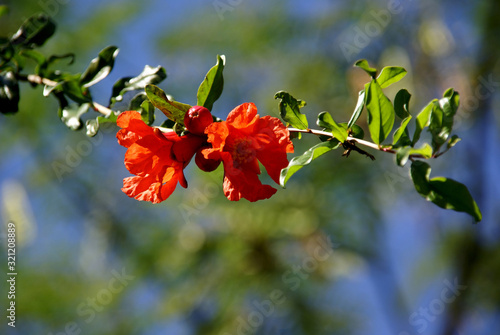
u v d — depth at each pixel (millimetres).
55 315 6863
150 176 2408
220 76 2516
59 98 3012
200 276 6703
